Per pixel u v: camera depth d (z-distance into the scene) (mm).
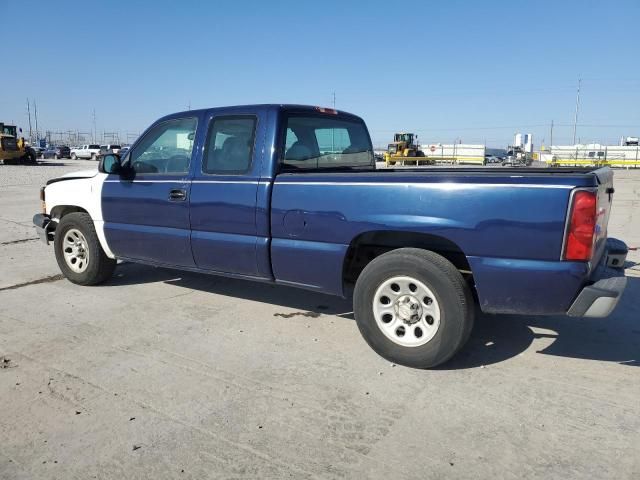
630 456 2736
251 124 4543
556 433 2955
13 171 30328
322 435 2957
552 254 3312
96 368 3830
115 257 5695
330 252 4059
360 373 3740
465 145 50844
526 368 3801
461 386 3529
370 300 3879
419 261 3635
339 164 5324
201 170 4805
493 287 3504
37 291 5855
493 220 3436
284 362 3934
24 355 4066
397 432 2982
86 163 44125
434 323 3666
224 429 3020
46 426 3053
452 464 2688
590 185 3238
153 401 3340
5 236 9523
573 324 4715
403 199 3723
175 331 4582
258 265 4477
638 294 5613
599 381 3590
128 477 2604
